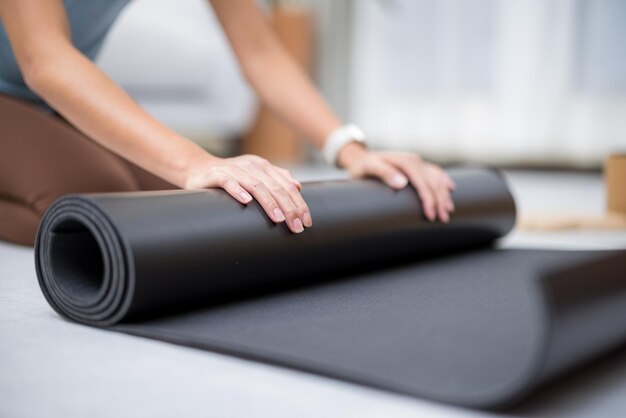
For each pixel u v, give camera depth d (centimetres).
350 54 493
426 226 147
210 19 396
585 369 92
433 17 462
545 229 215
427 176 150
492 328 95
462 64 453
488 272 137
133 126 124
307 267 123
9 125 174
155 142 123
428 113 470
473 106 453
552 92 422
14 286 135
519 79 433
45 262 111
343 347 89
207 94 398
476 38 448
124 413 76
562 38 415
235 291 114
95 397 80
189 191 113
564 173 424
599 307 82
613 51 404
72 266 112
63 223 109
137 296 101
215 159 122
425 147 473
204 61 390
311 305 111
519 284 125
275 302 113
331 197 130
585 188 341
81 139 176
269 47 175
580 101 416
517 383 73
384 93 484
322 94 502
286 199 116
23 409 77
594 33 407
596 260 87
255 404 78
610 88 406
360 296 116
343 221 128
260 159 121
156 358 93
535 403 81
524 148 436
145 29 374
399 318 101
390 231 138
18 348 97
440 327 97
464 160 459
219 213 111
